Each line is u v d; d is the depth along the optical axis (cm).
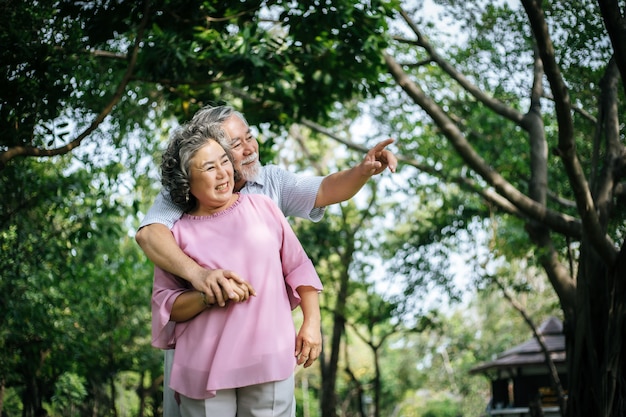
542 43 827
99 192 1174
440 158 1418
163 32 870
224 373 292
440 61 1246
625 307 881
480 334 3353
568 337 975
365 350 4691
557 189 1512
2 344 1323
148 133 1291
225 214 312
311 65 975
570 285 1155
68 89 823
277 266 307
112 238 1681
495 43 1231
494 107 1246
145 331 2206
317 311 317
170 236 308
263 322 298
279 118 1070
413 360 3884
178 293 300
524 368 1977
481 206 1697
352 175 357
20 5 760
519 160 1452
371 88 1026
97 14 856
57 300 1505
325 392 2133
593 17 957
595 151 1004
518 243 1572
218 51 905
